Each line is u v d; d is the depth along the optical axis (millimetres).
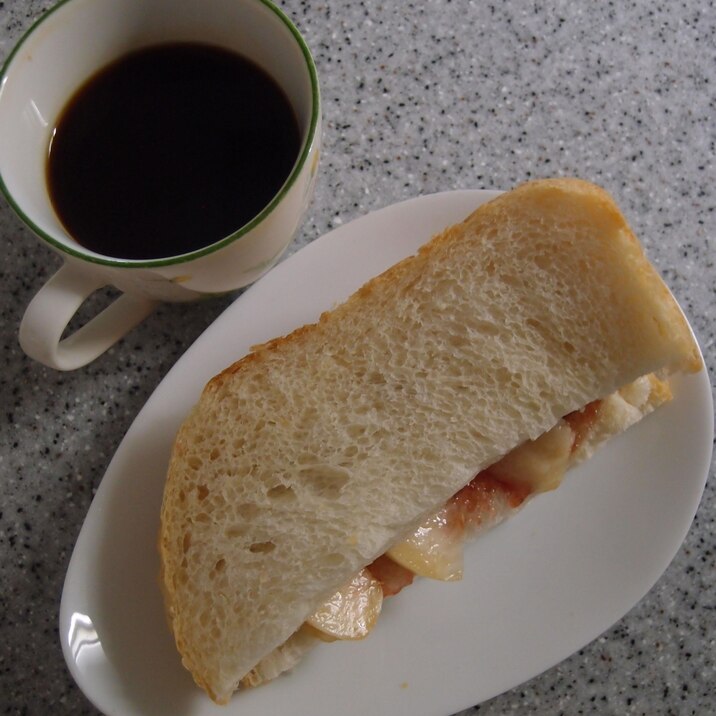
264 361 295
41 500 325
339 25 358
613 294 281
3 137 263
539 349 286
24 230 339
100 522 305
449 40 358
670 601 325
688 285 342
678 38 361
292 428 289
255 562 285
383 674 307
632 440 319
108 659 300
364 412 289
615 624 324
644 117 354
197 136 286
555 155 349
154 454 310
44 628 318
